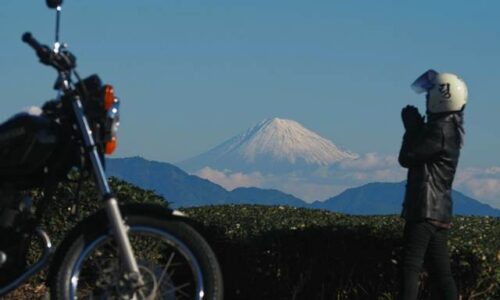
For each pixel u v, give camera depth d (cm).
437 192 1023
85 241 715
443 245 1035
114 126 715
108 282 711
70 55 715
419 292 1102
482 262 1074
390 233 1127
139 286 696
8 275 725
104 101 708
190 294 752
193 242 711
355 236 1145
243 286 1241
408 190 1036
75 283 713
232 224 1287
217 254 1270
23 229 730
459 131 1030
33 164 720
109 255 777
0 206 730
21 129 719
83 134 707
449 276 1036
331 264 1161
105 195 700
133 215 712
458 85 1025
